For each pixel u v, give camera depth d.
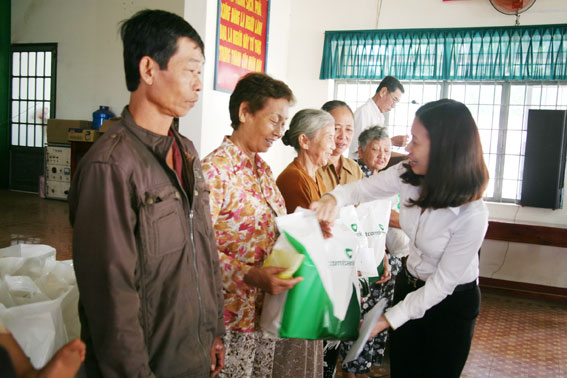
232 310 1.45
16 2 8.66
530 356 3.16
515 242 4.66
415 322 1.65
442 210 1.47
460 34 4.82
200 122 3.91
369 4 5.17
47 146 7.95
